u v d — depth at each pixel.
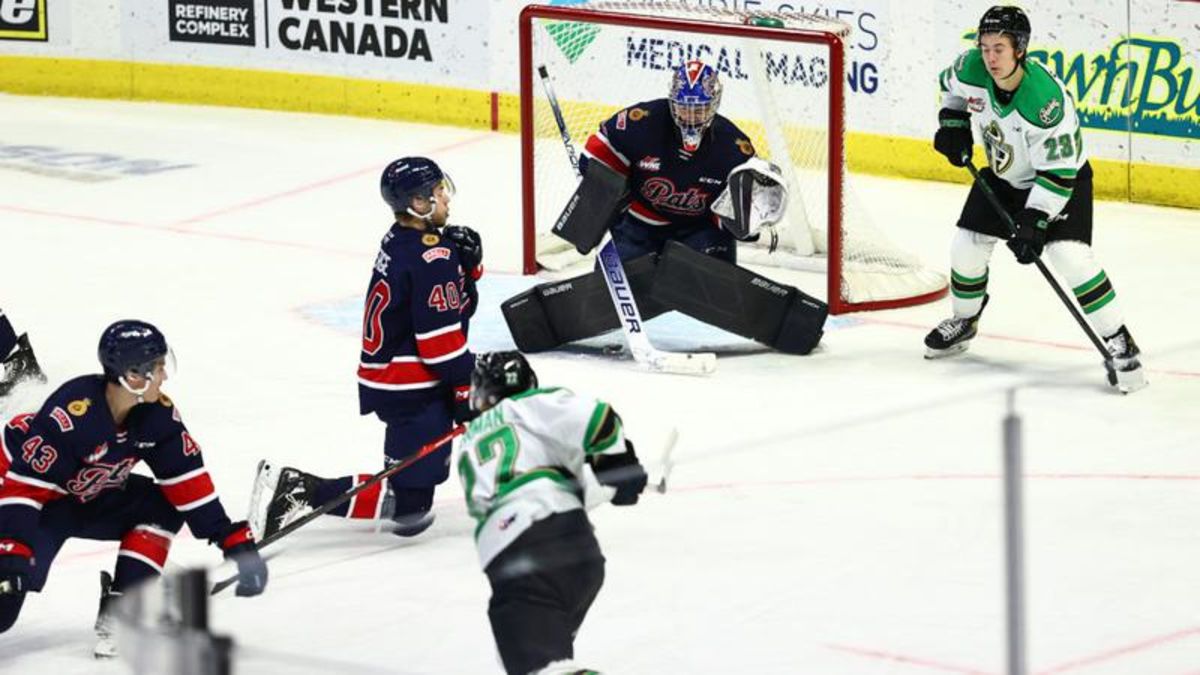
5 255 30.44
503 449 13.20
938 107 34.16
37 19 43.34
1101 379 22.61
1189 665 14.44
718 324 24.19
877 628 14.91
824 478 18.69
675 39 34.03
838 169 25.91
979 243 23.42
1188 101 31.59
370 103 40.78
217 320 26.55
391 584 16.34
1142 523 17.64
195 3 42.03
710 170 23.70
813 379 23.33
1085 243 22.41
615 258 23.84
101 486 15.25
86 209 33.50
